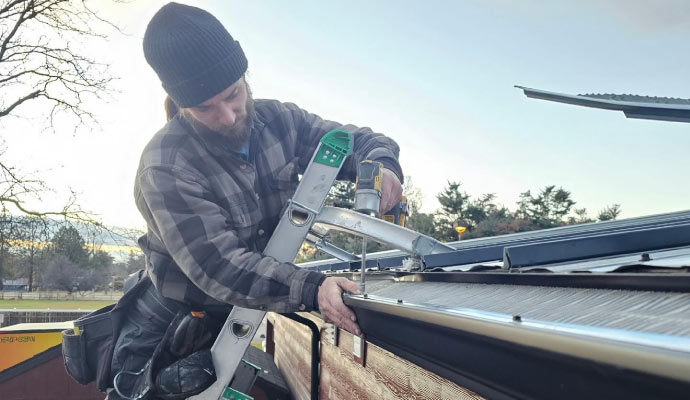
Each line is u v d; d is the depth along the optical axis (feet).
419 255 5.23
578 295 2.87
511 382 2.33
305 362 12.80
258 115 6.29
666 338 1.54
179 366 5.19
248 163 5.57
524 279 3.56
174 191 4.97
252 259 4.69
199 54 4.68
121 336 6.45
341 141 5.37
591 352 1.65
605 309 2.35
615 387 1.65
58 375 23.04
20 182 35.63
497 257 5.20
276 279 4.52
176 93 4.91
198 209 4.94
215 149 5.31
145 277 6.72
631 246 4.05
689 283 2.29
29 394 22.67
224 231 4.92
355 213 5.15
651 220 5.90
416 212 123.54
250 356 16.10
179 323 5.54
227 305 5.72
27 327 29.14
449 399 3.99
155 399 5.52
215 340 5.56
